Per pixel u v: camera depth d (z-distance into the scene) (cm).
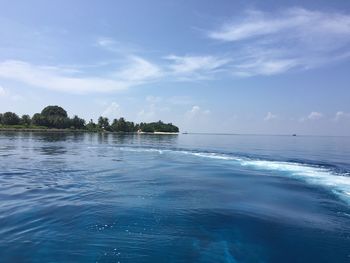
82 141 7544
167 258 932
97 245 1006
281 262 934
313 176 2341
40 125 16038
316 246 1041
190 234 1113
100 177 2242
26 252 946
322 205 1505
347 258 966
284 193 1748
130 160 3462
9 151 4369
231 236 1104
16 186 1881
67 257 920
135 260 914
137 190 1789
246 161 3422
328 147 6794
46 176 2259
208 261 921
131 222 1221
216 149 5425
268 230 1167
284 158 3794
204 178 2233
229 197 1642
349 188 1888
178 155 4156
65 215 1294
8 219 1238
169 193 1719
